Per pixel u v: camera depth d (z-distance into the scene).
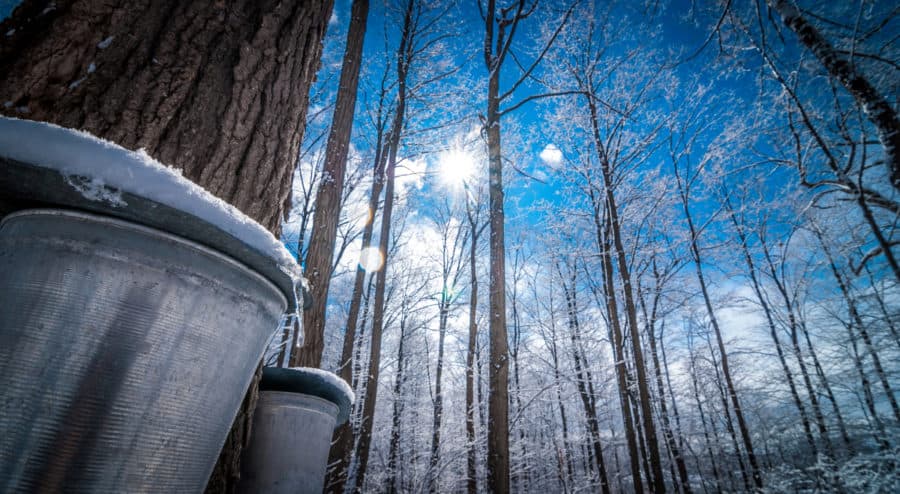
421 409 13.38
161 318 0.71
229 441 1.23
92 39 0.99
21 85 0.87
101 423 0.64
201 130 1.07
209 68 1.15
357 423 9.47
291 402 1.84
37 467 0.60
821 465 8.50
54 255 0.67
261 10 1.36
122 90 0.98
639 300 14.18
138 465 0.67
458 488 11.58
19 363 0.62
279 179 1.27
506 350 5.46
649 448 8.72
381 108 11.55
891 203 4.93
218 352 0.80
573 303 14.62
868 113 4.33
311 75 1.57
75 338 0.64
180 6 1.18
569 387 13.79
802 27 4.80
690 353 15.71
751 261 14.36
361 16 7.34
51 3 1.00
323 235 5.63
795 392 11.52
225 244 0.77
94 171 0.63
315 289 5.34
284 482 1.72
